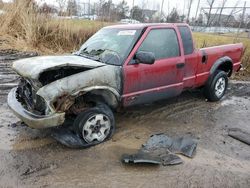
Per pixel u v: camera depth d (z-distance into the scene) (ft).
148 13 58.08
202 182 11.96
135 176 12.12
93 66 14.24
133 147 14.46
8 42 36.86
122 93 15.21
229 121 18.75
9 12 39.93
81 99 14.34
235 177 12.44
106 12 45.37
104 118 14.61
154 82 16.52
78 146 13.80
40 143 14.42
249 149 15.08
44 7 39.83
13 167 12.32
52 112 12.91
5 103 19.40
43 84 13.34
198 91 24.25
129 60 15.28
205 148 14.83
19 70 13.88
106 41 16.92
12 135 15.08
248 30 59.11
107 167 12.66
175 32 17.74
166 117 18.75
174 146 14.60
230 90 26.55
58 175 11.93
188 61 18.49
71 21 40.73
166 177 12.16
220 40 44.88
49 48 37.88
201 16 68.08
